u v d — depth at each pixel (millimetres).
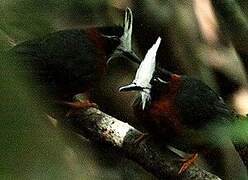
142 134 4125
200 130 3979
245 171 5766
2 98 889
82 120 4219
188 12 6465
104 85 6730
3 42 987
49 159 901
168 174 3922
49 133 938
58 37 4711
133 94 6680
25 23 1962
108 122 4207
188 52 6676
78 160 1547
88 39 4824
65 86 4586
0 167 840
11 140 863
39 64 4406
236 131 1492
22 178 852
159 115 4188
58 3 4816
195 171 3938
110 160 5258
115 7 6113
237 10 6426
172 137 4180
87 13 5469
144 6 6605
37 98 962
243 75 6891
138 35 6793
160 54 6789
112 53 4914
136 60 4910
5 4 1831
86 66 4699
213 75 6871
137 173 6000
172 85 4371
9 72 927
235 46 6758
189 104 4289
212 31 6520
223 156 5566
